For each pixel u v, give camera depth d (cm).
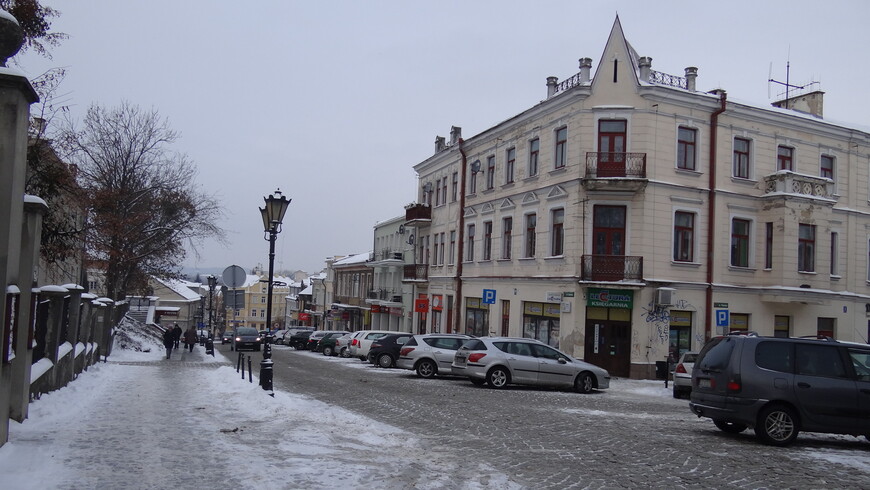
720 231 2825
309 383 1948
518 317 3095
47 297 1229
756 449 989
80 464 701
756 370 1048
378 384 1986
